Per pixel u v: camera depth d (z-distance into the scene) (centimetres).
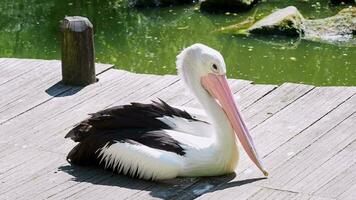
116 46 1204
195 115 604
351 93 707
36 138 656
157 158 547
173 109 595
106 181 569
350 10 1244
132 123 580
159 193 548
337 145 609
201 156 557
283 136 632
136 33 1264
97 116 587
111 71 812
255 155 561
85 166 594
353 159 583
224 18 1320
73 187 564
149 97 737
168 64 1111
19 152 630
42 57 1179
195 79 581
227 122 564
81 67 770
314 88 726
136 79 786
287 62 1110
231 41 1205
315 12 1327
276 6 1371
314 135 629
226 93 570
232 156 564
